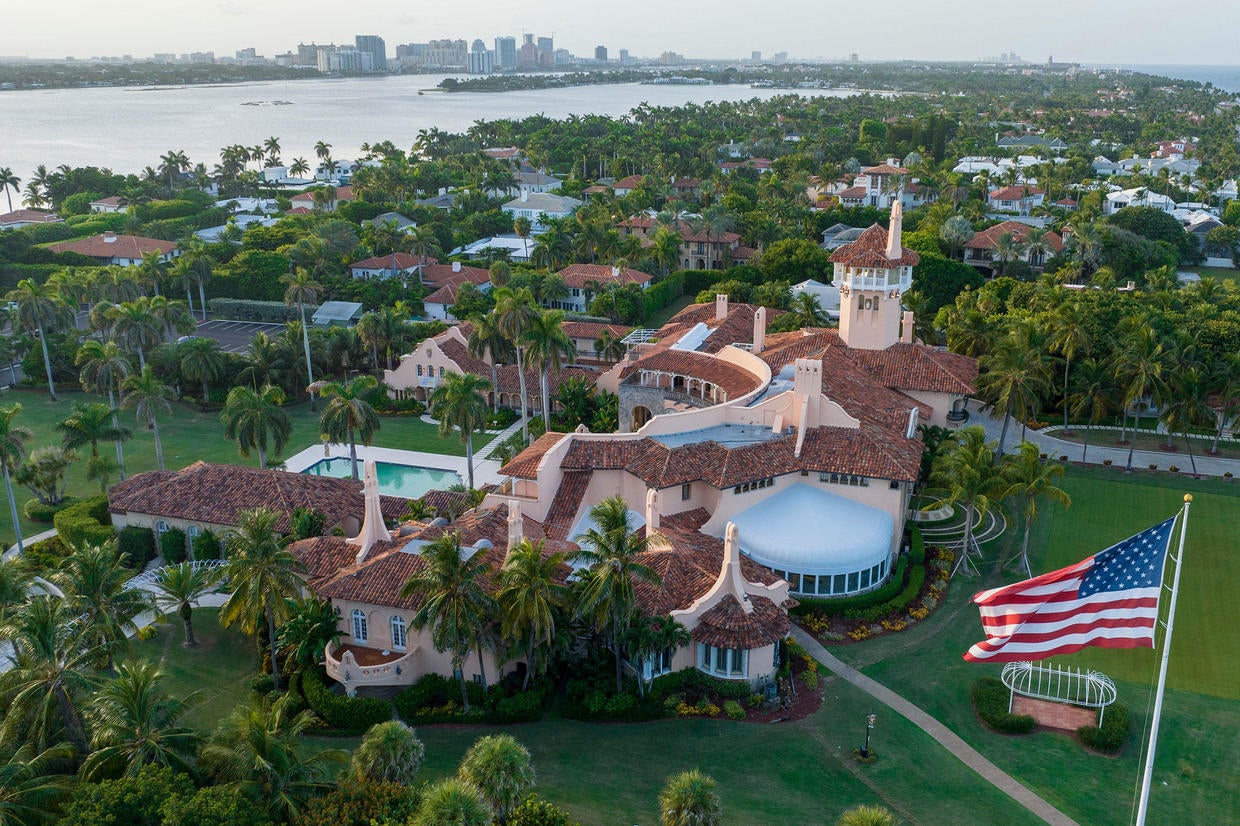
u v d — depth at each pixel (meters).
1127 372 91.94
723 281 165.62
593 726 54.19
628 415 95.56
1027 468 69.12
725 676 57.19
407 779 43.41
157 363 116.69
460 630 51.34
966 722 54.56
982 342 106.69
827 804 47.72
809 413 75.38
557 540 65.81
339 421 87.38
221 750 41.28
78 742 47.09
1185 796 48.38
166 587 62.31
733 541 57.38
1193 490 87.69
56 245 181.25
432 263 175.50
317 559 63.31
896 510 71.50
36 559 76.12
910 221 197.75
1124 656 61.19
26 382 123.75
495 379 112.12
